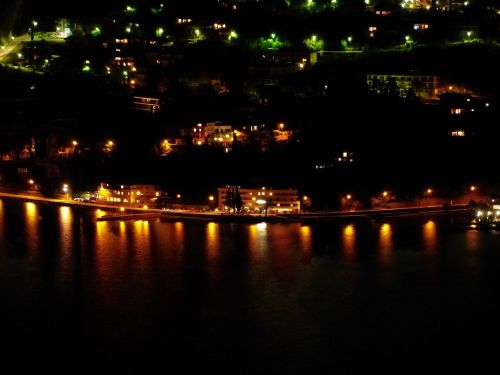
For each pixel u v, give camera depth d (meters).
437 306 125.62
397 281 135.75
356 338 115.19
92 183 197.25
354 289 132.12
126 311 124.88
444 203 180.88
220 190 183.50
